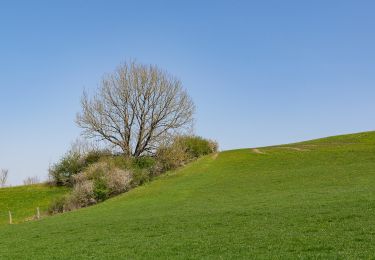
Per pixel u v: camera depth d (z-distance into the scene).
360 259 18.83
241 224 30.86
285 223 29.20
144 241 28.58
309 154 86.12
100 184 68.50
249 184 58.78
